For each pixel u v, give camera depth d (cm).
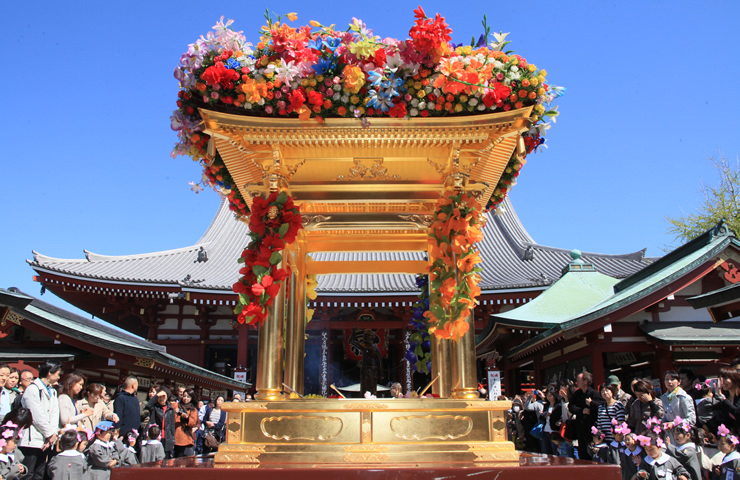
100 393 936
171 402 1318
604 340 1346
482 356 2656
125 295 2712
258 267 507
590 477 426
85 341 1428
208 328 2894
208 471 425
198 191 647
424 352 770
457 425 482
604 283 1925
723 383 729
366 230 727
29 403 747
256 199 535
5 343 1423
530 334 1936
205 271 3102
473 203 539
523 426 1599
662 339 1228
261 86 496
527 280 2750
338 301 2733
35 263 2538
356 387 2050
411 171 570
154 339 2850
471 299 521
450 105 514
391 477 420
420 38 496
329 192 572
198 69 508
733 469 676
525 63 524
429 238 649
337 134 523
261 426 477
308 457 465
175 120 531
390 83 500
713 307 1275
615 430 752
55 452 787
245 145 538
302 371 721
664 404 804
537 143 599
